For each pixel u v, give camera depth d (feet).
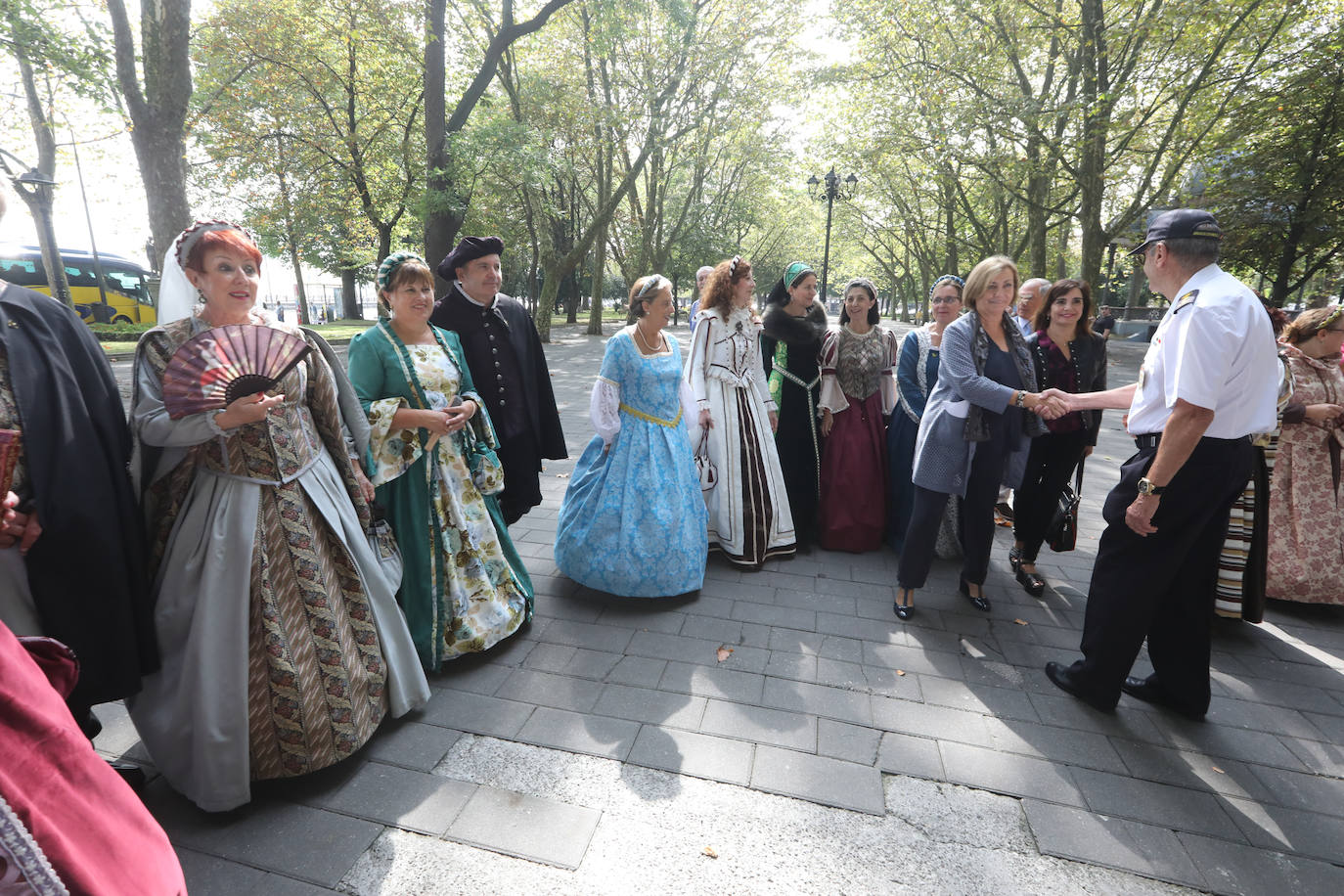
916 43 49.93
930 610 10.84
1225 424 6.95
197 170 55.31
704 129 77.25
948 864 5.79
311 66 53.26
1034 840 6.08
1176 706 8.08
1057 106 42.98
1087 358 11.37
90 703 5.78
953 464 9.92
